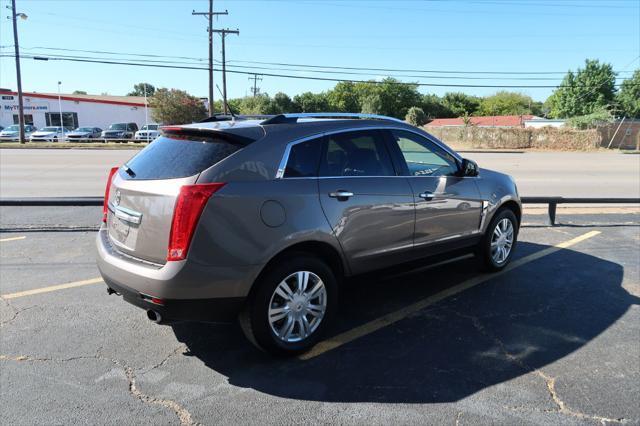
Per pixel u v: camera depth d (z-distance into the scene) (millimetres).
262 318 3410
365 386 3277
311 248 3727
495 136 43375
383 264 4195
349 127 3984
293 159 3568
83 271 5516
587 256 6277
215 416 2939
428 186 4449
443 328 4156
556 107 75312
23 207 9086
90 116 54406
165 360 3592
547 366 3541
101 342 3850
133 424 2850
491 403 3082
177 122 52188
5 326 4098
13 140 41188
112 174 4094
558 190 13594
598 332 4094
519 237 7277
